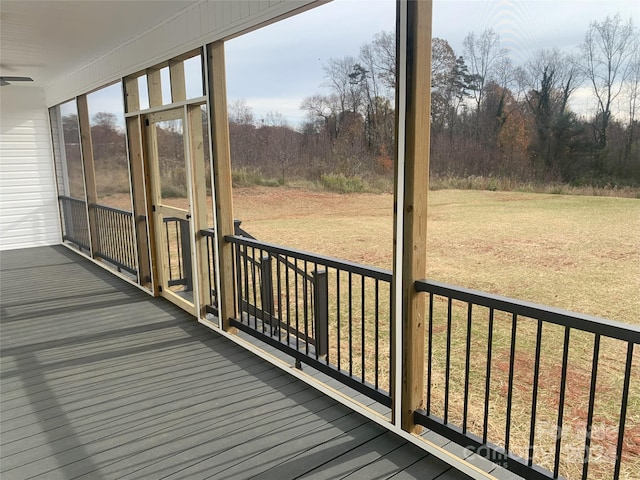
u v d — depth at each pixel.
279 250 3.44
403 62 2.31
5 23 4.34
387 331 4.83
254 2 3.24
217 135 3.93
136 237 5.64
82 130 7.02
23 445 2.71
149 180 5.26
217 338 4.25
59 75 7.29
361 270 2.78
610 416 2.81
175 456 2.59
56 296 5.52
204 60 3.90
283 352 3.71
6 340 4.23
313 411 3.00
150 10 4.04
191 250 4.65
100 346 4.09
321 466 2.47
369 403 3.06
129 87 5.38
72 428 2.87
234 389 3.31
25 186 8.42
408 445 2.63
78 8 3.93
